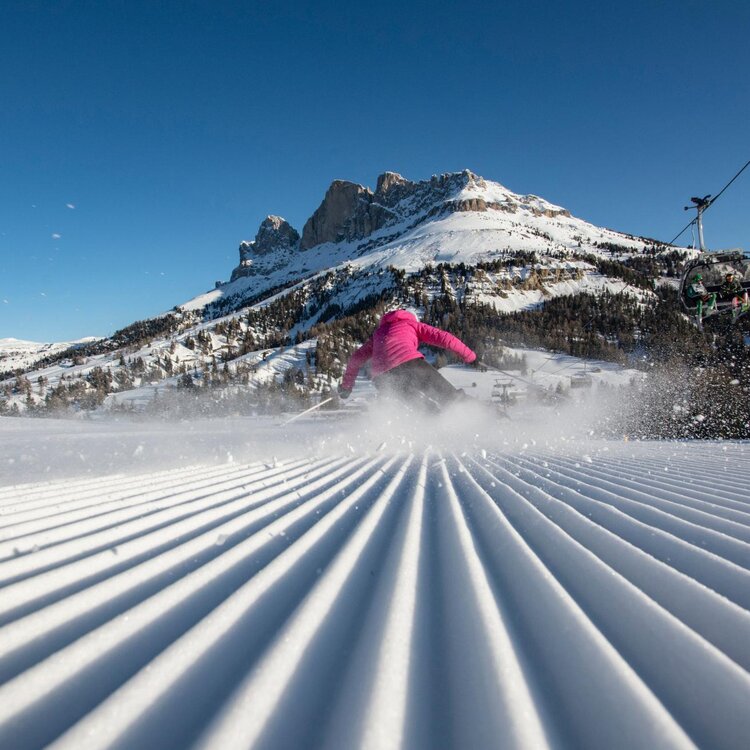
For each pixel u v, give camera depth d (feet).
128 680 2.30
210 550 4.55
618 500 6.90
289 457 13.52
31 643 2.74
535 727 1.97
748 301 30.89
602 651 2.58
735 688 2.28
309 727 1.99
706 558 4.29
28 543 4.79
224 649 2.66
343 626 3.00
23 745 1.85
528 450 15.28
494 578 3.87
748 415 39.88
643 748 1.86
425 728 2.00
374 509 6.50
